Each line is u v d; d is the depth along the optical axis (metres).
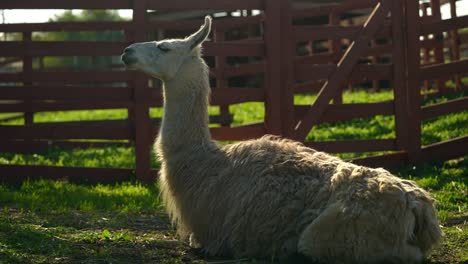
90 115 28.86
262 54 13.53
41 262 7.25
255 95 13.65
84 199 11.28
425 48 22.27
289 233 7.27
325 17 29.23
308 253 6.88
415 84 14.23
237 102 13.60
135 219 10.07
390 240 6.79
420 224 6.97
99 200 11.20
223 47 13.30
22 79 16.94
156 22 13.31
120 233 8.96
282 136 13.53
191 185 8.11
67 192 11.98
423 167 13.95
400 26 14.18
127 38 13.36
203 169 8.09
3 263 7.03
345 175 7.19
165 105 8.72
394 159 14.14
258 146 8.02
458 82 21.48
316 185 7.30
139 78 13.37
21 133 13.52
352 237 6.74
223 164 8.02
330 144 13.85
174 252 8.02
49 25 13.65
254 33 28.48
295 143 8.31
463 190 11.88
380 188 6.89
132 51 8.62
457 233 8.97
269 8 13.41
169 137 8.52
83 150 18.17
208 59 25.30
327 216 6.83
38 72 14.23
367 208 6.78
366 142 14.02
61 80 14.19
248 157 7.85
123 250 7.96
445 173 13.33
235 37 29.31
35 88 13.34
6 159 16.45
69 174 13.45
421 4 23.78
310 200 7.23
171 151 8.46
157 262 7.55
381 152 15.70
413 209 6.88
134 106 13.38
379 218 6.75
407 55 14.21
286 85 13.53
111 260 7.49
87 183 13.39
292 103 13.55
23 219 9.38
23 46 13.26
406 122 14.20
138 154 13.36
